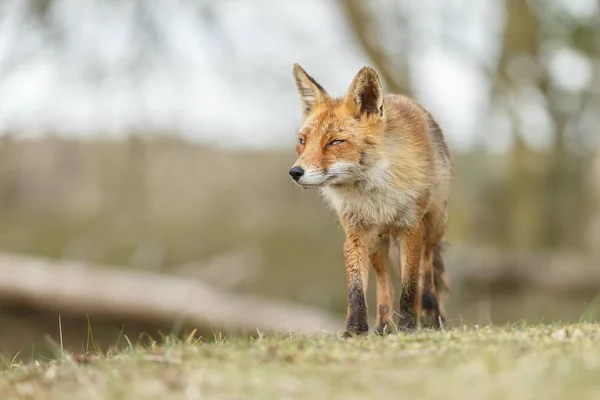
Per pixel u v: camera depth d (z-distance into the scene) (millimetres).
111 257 23516
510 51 24469
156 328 17594
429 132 8211
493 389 4414
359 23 22406
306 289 22953
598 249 27500
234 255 24156
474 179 23672
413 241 7707
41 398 4969
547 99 26219
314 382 4793
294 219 27688
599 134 27078
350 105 7754
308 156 7559
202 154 29500
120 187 27125
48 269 17906
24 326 17375
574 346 5469
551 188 29938
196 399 4617
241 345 5898
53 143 26734
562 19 25828
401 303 7695
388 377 4820
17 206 26359
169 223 26250
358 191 7723
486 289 22250
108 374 5215
